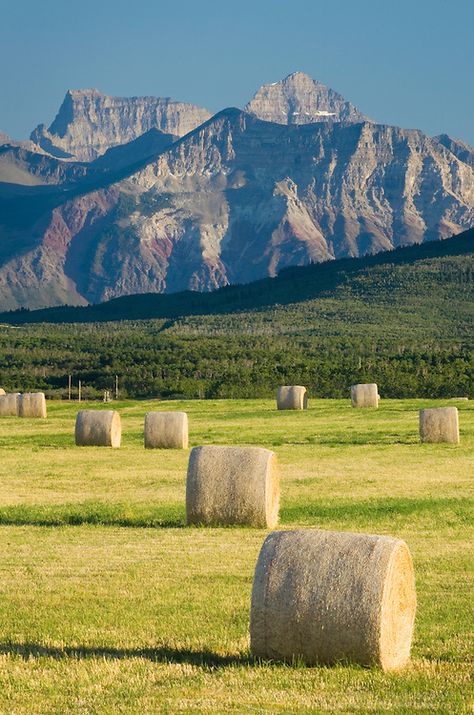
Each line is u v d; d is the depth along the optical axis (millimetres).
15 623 32781
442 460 81000
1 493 62969
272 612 27078
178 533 48312
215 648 29781
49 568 40656
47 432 110125
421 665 27781
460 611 34094
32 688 26109
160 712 24312
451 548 44594
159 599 35719
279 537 27766
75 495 62031
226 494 50125
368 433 106312
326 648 26781
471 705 24469
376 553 26906
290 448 90750
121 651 29656
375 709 24219
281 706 24469
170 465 78500
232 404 157625
